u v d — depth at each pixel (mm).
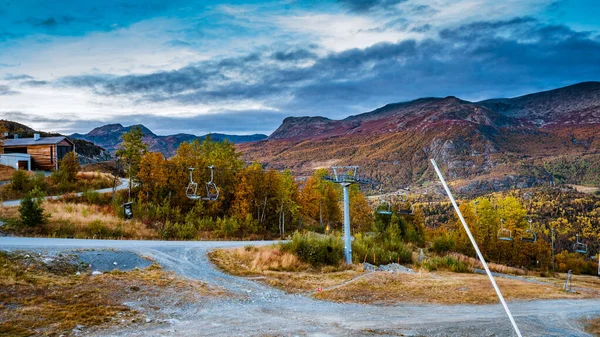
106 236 34906
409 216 65312
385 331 17359
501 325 19812
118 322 15508
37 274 19469
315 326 17312
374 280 28094
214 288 22375
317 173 75000
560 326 21016
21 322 14195
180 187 53688
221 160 62500
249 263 29953
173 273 23891
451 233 68375
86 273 20969
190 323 16422
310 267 32125
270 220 61344
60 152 74438
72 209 40719
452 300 24797
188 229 42344
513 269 55188
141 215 44688
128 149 54625
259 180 60500
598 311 25828
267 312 19328
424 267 40219
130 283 20391
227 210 57469
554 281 46938
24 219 32312
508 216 66812
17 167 67438
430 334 17469
